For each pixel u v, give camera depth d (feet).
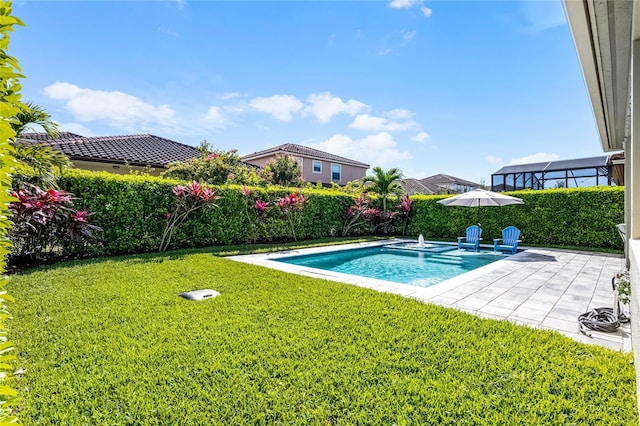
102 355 11.01
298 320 14.26
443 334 12.71
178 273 23.24
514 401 8.52
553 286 21.47
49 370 10.09
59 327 13.34
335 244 45.19
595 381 9.36
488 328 13.32
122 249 32.19
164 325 13.56
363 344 11.86
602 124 23.07
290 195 45.01
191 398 8.77
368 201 55.31
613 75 14.57
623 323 14.06
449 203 44.47
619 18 9.98
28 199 23.75
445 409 8.26
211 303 16.55
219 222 39.73
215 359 10.74
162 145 64.49
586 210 41.37
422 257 41.14
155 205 34.42
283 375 9.84
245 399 8.70
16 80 5.72
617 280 15.01
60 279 21.08
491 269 27.45
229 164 56.90
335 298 17.52
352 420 7.94
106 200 30.99
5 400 5.00
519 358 10.73
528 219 45.73
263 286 20.02
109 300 16.88
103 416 8.04
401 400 8.61
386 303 16.71
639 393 7.61
